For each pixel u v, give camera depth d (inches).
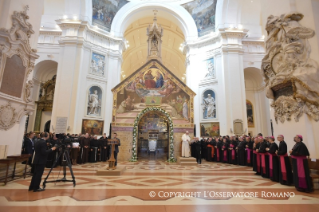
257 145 328.5
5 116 269.4
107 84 780.0
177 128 538.0
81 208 149.6
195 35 852.6
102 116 745.6
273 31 303.9
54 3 797.2
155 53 649.0
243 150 434.0
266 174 282.2
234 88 711.7
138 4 863.1
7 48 268.8
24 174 265.0
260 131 842.2
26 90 315.0
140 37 1236.5
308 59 258.5
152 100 559.8
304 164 211.2
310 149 245.8
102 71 775.1
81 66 699.4
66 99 655.1
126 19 858.8
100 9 793.6
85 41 724.7
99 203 162.2
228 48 737.6
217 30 780.0
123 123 531.5
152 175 299.3
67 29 710.5
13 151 290.4
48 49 764.6
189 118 549.6
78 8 723.4
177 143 528.4
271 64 309.1
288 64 270.8
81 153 434.3
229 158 468.8
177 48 1267.2
